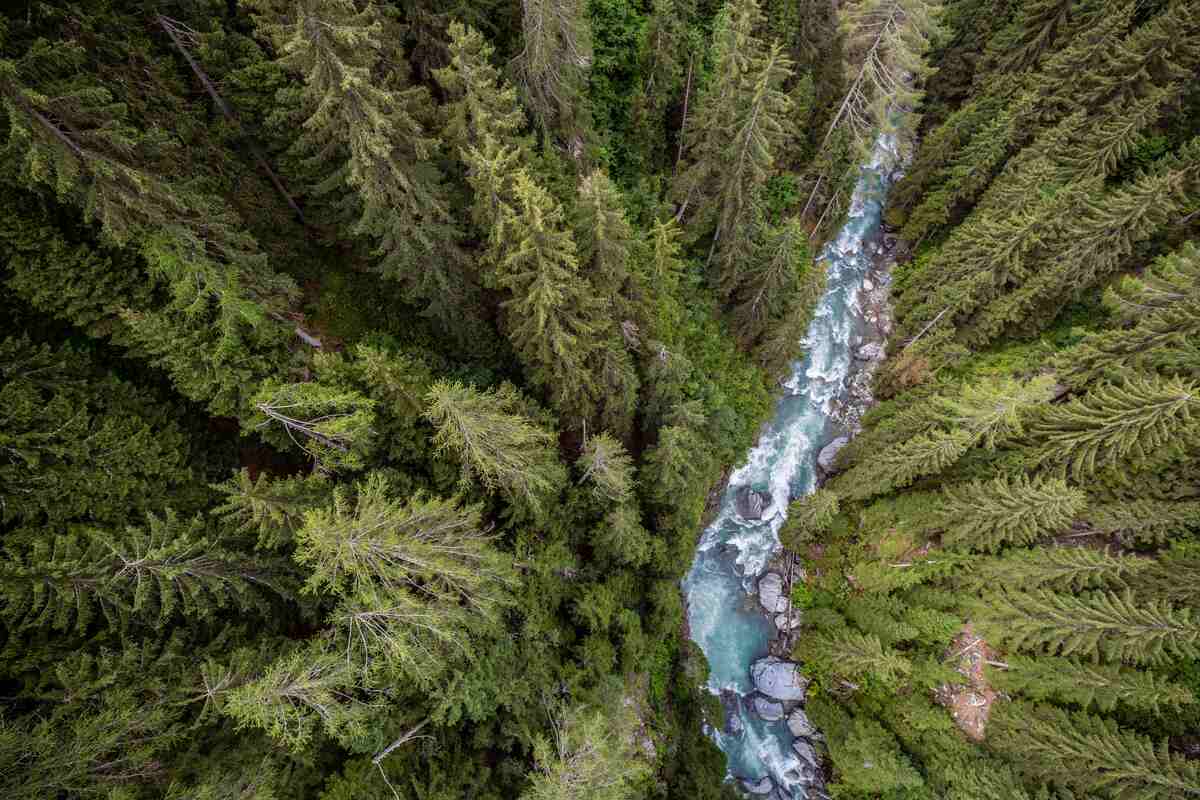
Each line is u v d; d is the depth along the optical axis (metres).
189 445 16.39
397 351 22.17
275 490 14.35
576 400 21.22
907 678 24.94
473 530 16.62
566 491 22.77
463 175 19.36
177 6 15.91
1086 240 25.91
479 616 16.58
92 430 14.19
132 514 14.55
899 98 27.47
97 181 12.29
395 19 18.84
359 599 14.12
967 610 24.09
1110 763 19.20
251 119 17.44
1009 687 22.50
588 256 18.70
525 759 18.48
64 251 13.56
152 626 13.00
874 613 26.98
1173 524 20.64
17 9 12.50
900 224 38.81
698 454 26.00
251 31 16.81
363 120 14.43
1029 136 30.39
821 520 28.36
